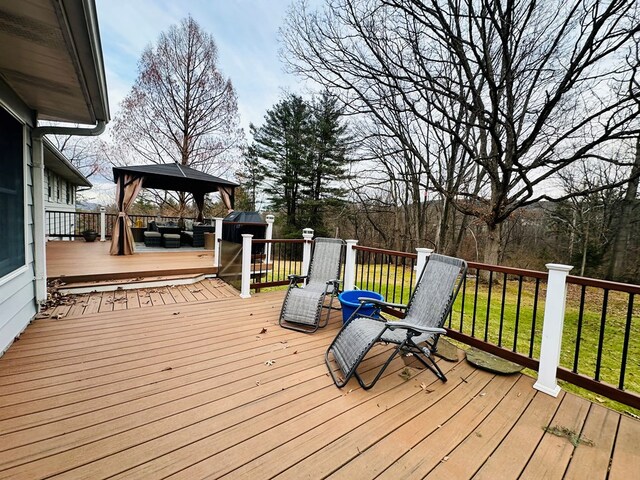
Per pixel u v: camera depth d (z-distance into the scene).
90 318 3.57
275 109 18.66
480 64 6.52
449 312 2.61
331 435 1.81
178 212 18.11
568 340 4.91
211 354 2.78
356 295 3.72
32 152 3.43
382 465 1.61
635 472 1.63
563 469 1.64
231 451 1.65
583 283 2.32
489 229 9.59
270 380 2.38
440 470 1.59
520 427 1.97
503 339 4.40
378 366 2.73
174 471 1.51
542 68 6.87
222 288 5.31
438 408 2.14
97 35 2.18
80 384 2.21
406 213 16.14
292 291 3.70
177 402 2.05
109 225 11.86
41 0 1.68
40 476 1.44
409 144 10.00
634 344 4.75
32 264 3.43
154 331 3.26
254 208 20.38
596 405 2.25
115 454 1.59
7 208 2.75
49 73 2.57
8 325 2.73
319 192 18.25
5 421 1.79
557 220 13.57
